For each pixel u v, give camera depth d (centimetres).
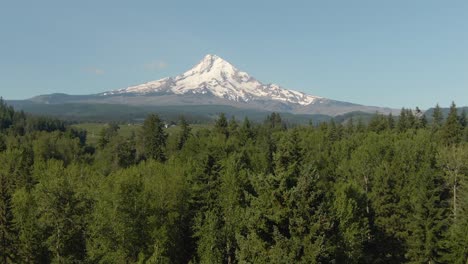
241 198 4472
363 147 8350
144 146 11775
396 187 5409
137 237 3894
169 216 4534
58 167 7181
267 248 2150
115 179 5153
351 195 5056
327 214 2159
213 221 4056
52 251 3606
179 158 9044
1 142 10238
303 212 2106
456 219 4716
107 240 3688
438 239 4528
